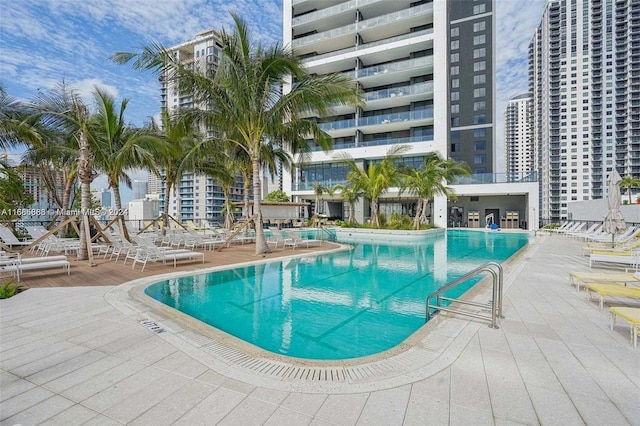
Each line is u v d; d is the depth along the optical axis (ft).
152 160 39.83
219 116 36.45
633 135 266.16
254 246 47.78
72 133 36.83
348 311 18.57
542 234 75.87
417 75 107.24
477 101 134.62
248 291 22.89
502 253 44.29
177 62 33.88
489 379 9.15
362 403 8.00
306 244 51.24
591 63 281.13
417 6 102.99
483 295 18.99
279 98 37.68
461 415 7.47
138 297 18.45
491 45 132.87
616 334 12.59
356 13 112.06
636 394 8.33
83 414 7.57
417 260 37.55
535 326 13.53
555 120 293.64
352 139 120.78
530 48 349.41
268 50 35.32
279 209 87.04
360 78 109.60
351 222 82.64
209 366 10.03
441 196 92.48
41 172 54.24
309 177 118.93
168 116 47.16
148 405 7.92
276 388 8.73
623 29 269.03
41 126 42.78
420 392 8.50
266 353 11.09
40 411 7.69
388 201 112.47
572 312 15.49
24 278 23.95
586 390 8.54
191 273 26.27
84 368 9.87
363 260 37.29
